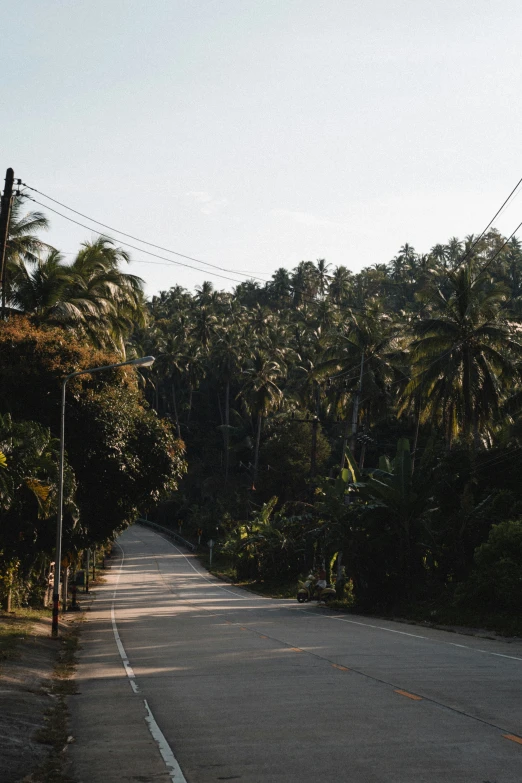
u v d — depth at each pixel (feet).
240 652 63.31
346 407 206.18
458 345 147.74
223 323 463.42
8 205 100.37
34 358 100.53
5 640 67.87
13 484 83.25
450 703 36.42
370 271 504.84
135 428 108.58
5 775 25.94
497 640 72.08
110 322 157.89
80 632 90.43
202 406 450.71
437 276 402.31
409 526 116.16
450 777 23.84
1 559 102.06
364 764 25.76
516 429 119.96
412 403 181.37
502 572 89.45
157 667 55.21
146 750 29.07
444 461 120.67
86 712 37.70
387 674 47.29
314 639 73.61
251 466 377.50
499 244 390.42
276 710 36.29
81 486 104.99
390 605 115.96
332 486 123.34
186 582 230.27
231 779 24.49
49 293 129.08
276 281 524.52
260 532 219.82
